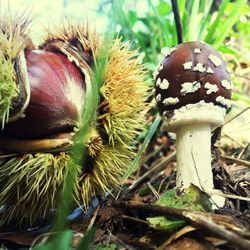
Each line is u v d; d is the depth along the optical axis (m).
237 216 0.13
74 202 0.16
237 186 0.16
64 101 0.15
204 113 0.15
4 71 0.14
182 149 0.16
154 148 0.25
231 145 0.23
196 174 0.15
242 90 0.29
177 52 0.15
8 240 0.15
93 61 0.16
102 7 0.19
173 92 0.15
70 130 0.15
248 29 0.29
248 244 0.10
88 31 0.16
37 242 0.14
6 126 0.15
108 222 0.15
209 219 0.12
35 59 0.15
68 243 0.11
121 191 0.18
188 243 0.12
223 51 0.27
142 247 0.13
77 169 0.15
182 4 0.26
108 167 0.16
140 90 0.17
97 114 0.16
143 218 0.15
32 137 0.15
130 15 0.31
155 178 0.20
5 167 0.15
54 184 0.15
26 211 0.15
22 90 0.14
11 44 0.14
